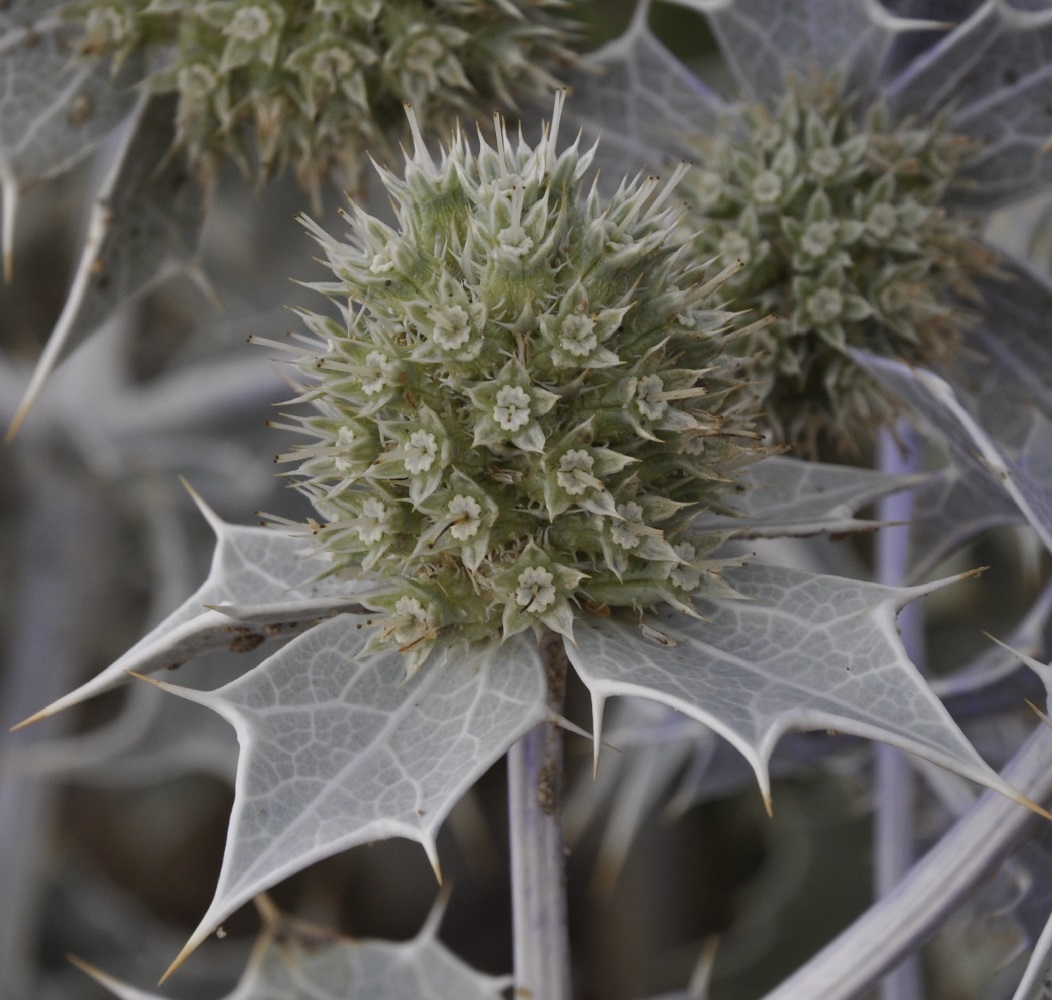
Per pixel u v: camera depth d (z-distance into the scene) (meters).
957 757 0.14
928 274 0.19
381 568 0.16
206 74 0.19
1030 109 0.19
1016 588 0.25
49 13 0.19
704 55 0.28
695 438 0.16
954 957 0.22
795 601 0.15
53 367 0.19
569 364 0.15
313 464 0.16
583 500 0.15
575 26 0.19
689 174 0.19
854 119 0.19
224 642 0.16
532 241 0.15
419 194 0.15
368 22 0.18
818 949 0.25
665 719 0.22
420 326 0.15
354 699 0.15
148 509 0.28
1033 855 0.17
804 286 0.18
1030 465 0.19
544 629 0.15
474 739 0.15
